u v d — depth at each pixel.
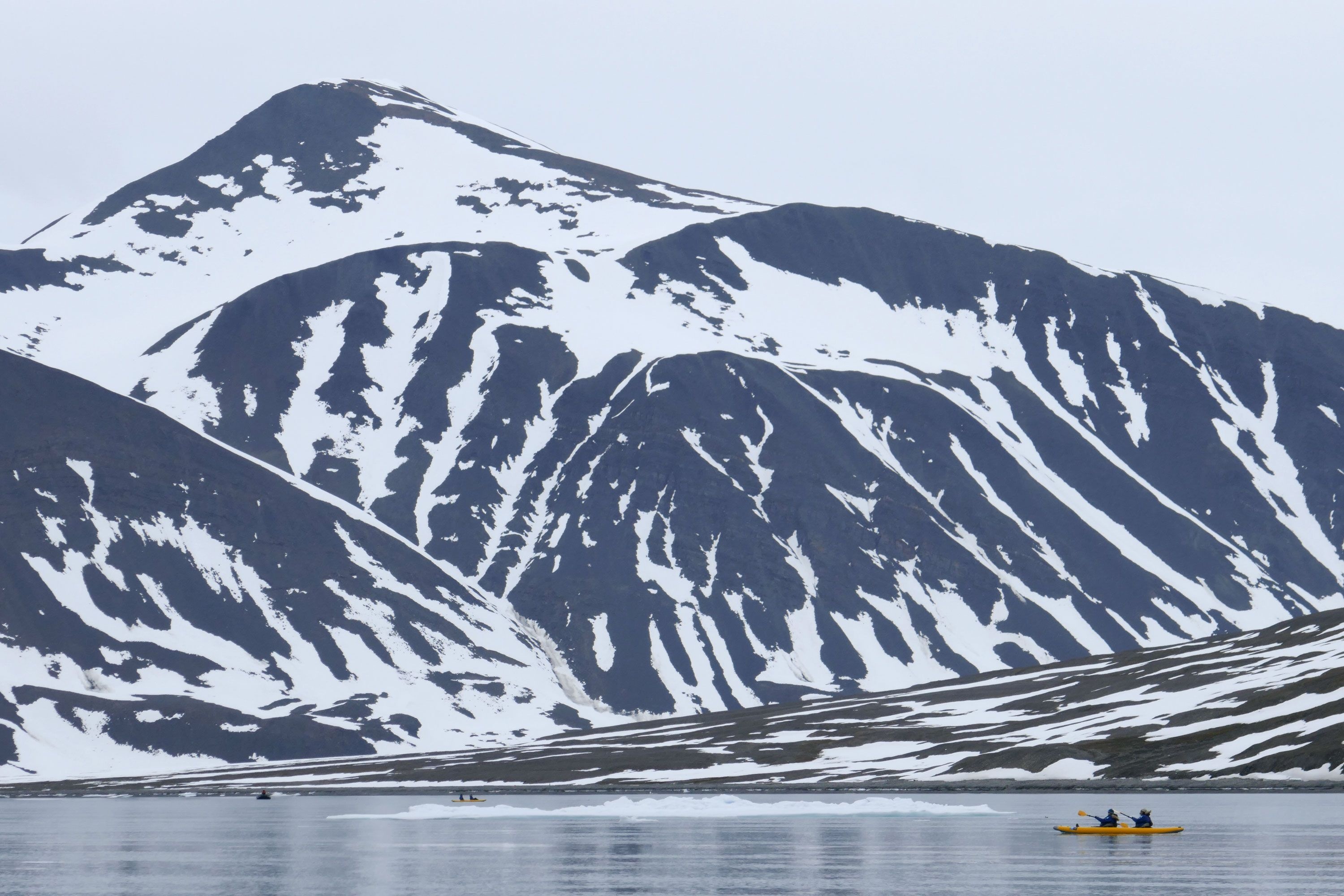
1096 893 148.25
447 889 159.75
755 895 150.75
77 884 168.75
